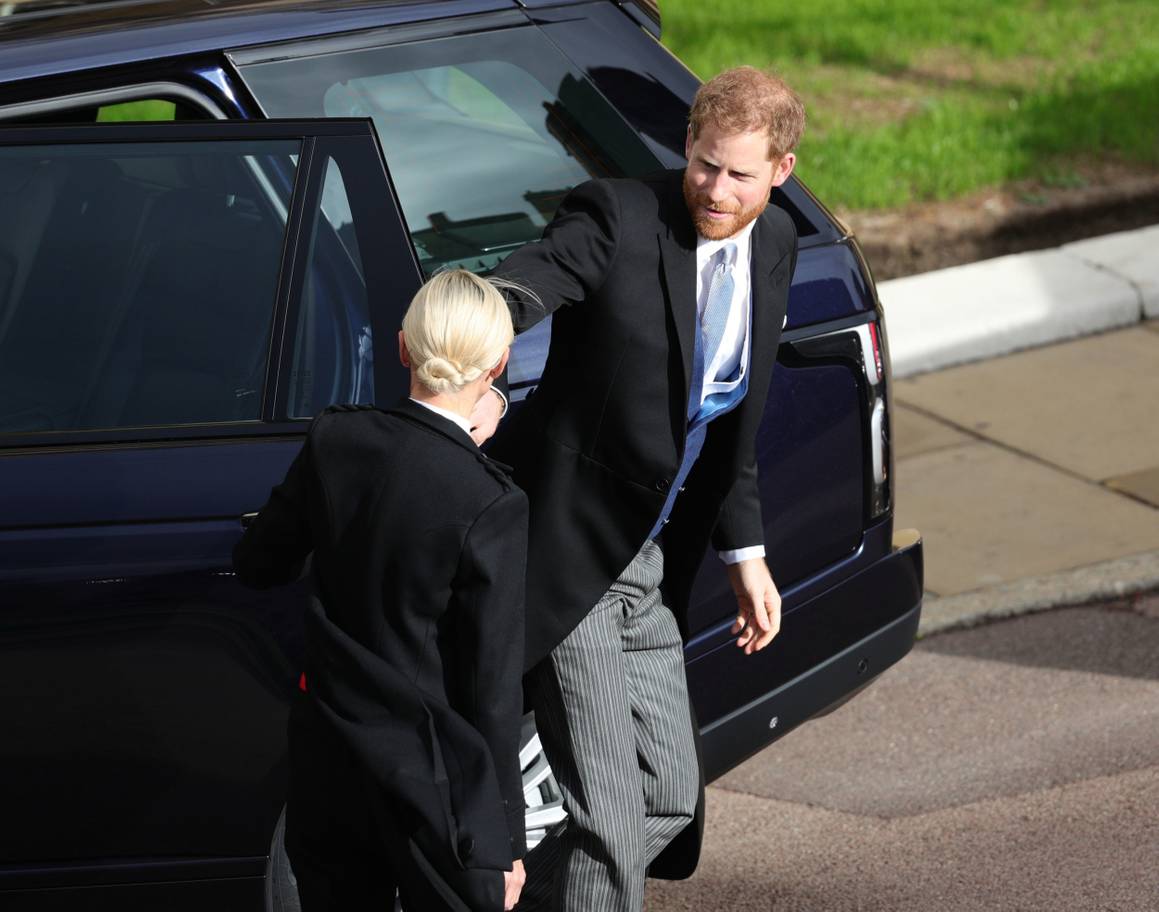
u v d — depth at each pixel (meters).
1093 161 31.11
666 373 9.62
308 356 10.47
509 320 8.59
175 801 10.52
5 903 10.67
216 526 10.12
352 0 12.41
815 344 12.23
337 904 9.16
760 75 9.27
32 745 10.36
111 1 12.56
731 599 12.06
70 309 10.57
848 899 12.64
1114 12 41.16
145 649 10.18
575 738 10.06
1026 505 20.03
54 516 10.05
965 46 38.09
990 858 13.12
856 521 12.82
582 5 13.16
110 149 10.53
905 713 15.82
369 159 10.73
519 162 13.02
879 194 28.98
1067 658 16.70
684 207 9.59
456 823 8.41
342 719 8.52
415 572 8.37
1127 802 13.84
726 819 14.06
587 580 9.91
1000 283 26.06
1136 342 25.03
